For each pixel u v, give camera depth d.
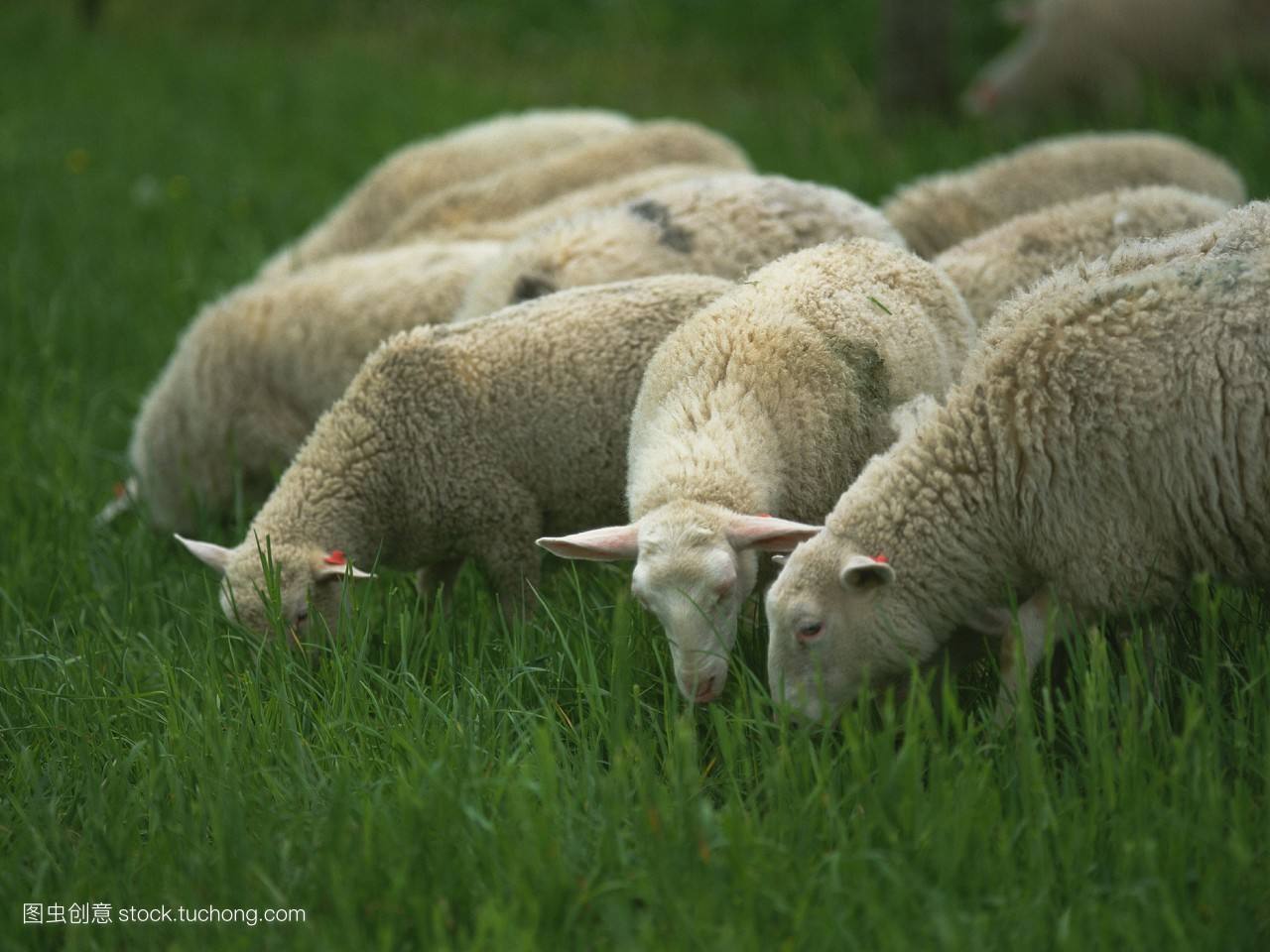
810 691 9.70
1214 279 9.38
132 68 38.94
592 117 21.38
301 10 44.00
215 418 16.08
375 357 12.93
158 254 23.95
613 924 7.75
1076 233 13.80
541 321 12.71
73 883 8.77
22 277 22.61
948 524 9.76
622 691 9.84
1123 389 9.41
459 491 12.62
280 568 11.98
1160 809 8.28
